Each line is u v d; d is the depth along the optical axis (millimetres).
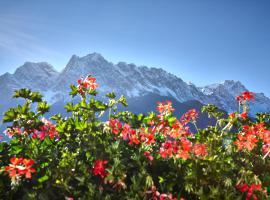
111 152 1097
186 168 1084
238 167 1230
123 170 1036
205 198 961
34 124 1211
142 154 1124
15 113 1201
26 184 1038
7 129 1202
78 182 1028
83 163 1074
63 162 1055
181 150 1106
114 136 1224
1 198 983
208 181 1038
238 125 1467
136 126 1316
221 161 1109
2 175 1027
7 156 1138
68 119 1227
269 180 1118
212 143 1260
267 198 994
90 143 1144
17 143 1179
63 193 978
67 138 1213
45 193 973
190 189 1025
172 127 1303
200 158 1085
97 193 942
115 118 1330
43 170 1073
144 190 970
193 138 1313
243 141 1328
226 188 1023
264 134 1373
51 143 1197
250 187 1007
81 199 935
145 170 1035
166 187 1028
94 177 1049
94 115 1296
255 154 1365
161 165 1126
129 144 1215
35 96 1224
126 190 1026
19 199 991
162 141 1354
